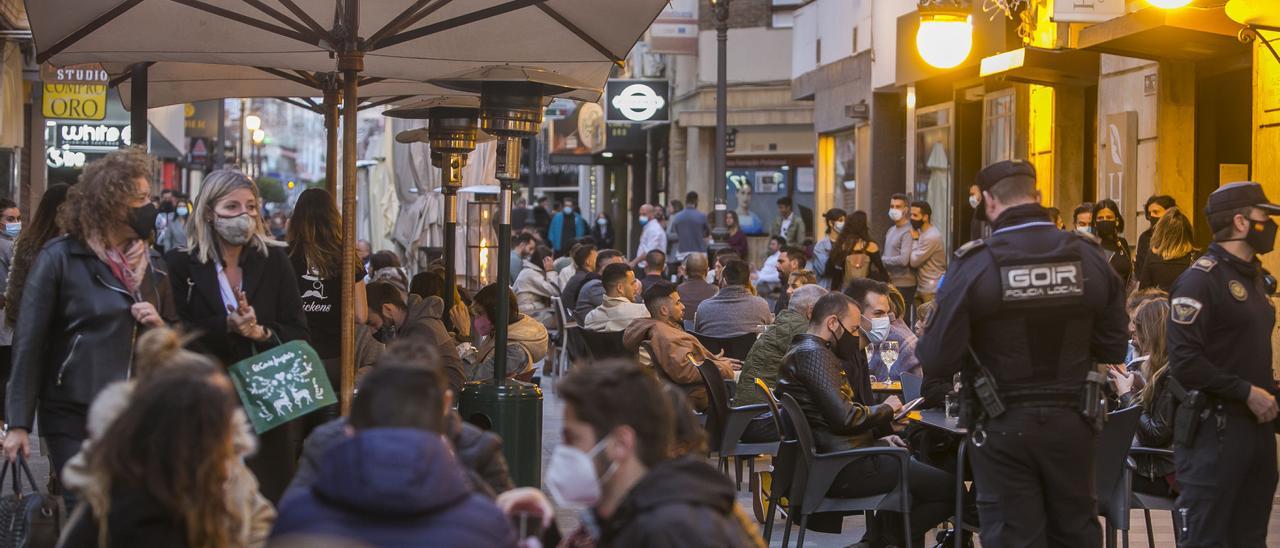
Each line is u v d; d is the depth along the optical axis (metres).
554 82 9.91
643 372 4.35
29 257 8.41
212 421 4.39
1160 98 16.34
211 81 13.69
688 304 17.42
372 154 31.33
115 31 9.72
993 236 7.36
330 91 12.80
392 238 27.17
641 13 9.68
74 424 6.89
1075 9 15.88
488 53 10.29
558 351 21.48
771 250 25.86
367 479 4.03
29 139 27.25
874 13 27.19
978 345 7.40
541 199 45.12
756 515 11.16
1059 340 7.30
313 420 8.66
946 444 9.94
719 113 28.64
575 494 4.26
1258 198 7.80
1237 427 7.77
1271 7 11.26
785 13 39.41
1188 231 12.73
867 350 11.64
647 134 49.66
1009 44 20.55
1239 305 7.78
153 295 7.08
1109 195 17.53
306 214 9.01
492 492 5.24
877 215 27.59
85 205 6.87
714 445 10.80
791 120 38.69
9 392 6.81
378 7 9.69
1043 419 7.28
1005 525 7.39
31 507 6.32
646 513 4.17
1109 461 8.44
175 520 4.38
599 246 42.12
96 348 6.87
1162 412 8.60
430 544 4.03
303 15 8.59
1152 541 9.31
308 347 7.17
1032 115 20.34
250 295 7.52
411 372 4.34
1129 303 10.70
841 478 8.93
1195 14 13.53
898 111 27.62
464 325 11.94
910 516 9.17
